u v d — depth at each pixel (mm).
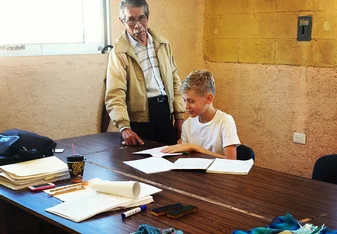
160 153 2600
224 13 4324
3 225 2273
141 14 2971
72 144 2883
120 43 3045
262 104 4164
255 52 4152
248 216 1741
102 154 2652
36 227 2389
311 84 3812
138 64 3055
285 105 4004
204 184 2113
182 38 4367
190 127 2783
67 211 1785
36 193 2027
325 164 2408
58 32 3594
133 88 3064
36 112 3475
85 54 3697
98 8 3801
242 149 2662
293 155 4008
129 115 3137
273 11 3977
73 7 3656
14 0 3340
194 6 4422
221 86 4445
